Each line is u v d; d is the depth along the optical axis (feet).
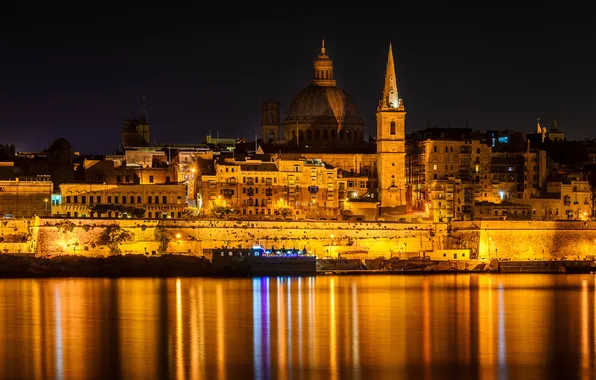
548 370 599.57
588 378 582.76
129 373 586.86
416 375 586.45
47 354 634.43
